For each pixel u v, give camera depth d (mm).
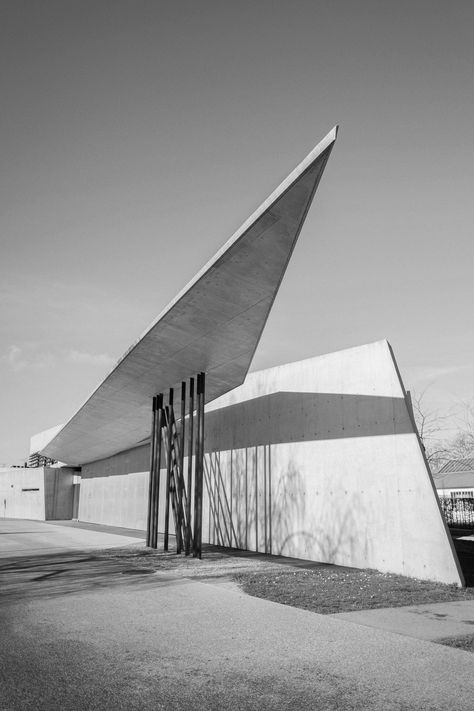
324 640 5824
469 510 23953
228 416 17625
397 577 10219
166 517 15391
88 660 5102
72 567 12164
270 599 8188
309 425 13664
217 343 12500
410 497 10500
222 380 15305
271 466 15094
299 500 13758
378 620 6789
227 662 5055
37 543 18719
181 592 8805
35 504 41156
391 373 11297
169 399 16453
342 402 12609
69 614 7164
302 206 7934
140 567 12086
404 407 10883
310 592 8688
